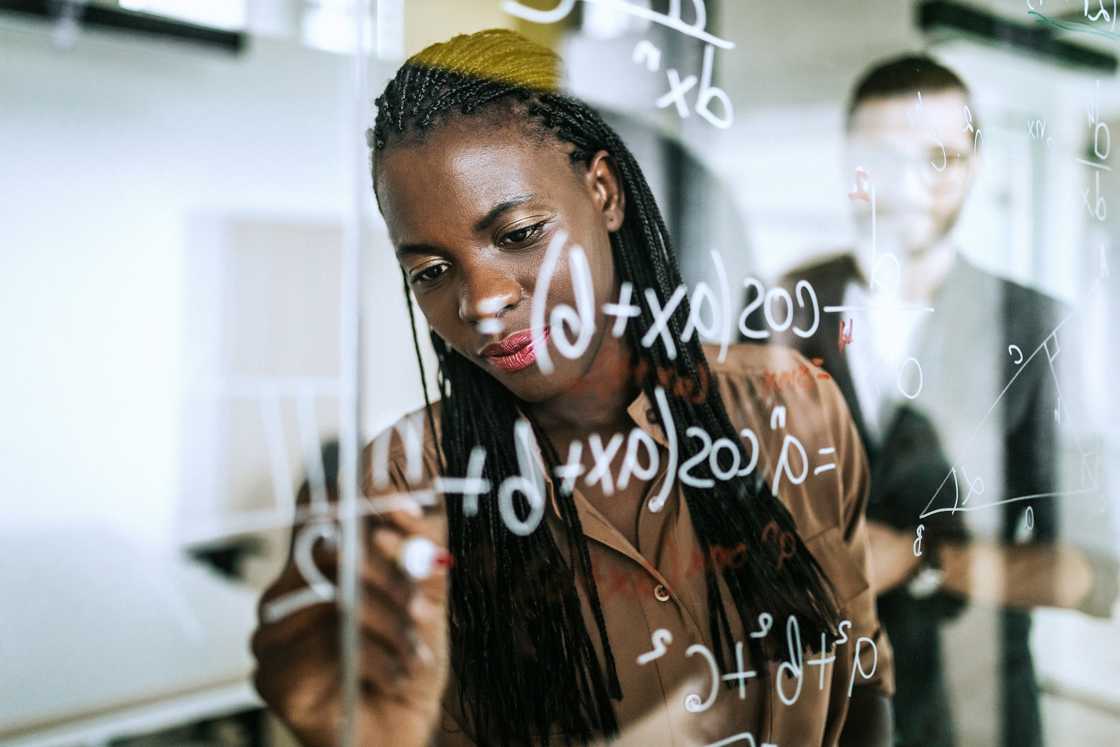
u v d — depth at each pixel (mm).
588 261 783
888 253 989
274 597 622
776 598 895
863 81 958
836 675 950
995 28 1071
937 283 1036
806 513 925
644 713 820
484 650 738
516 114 740
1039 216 1144
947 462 1052
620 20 792
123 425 562
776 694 897
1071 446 1204
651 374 821
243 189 603
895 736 1017
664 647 829
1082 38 1168
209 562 595
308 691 641
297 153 625
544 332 761
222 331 595
